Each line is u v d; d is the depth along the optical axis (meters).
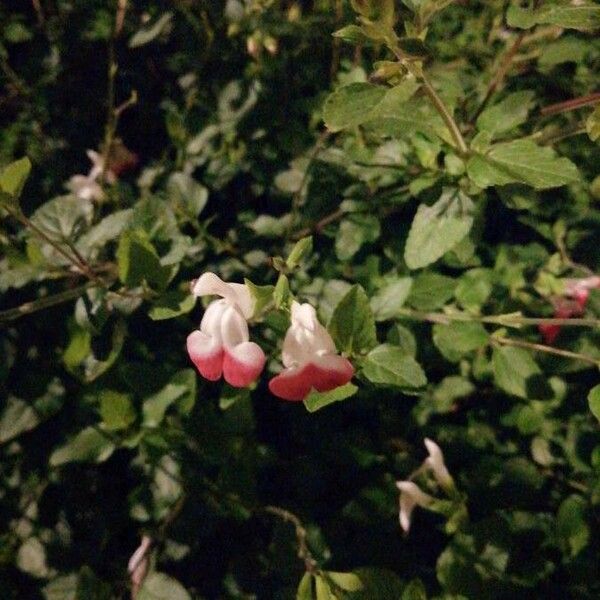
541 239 0.29
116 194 0.26
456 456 0.23
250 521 0.24
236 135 0.27
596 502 0.20
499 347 0.20
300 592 0.18
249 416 0.21
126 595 0.22
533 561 0.21
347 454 0.23
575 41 0.22
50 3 0.34
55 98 0.32
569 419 0.23
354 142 0.23
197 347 0.16
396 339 0.21
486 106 0.21
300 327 0.15
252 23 0.26
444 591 0.20
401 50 0.15
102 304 0.19
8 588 0.23
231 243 0.24
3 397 0.23
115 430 0.21
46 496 0.24
